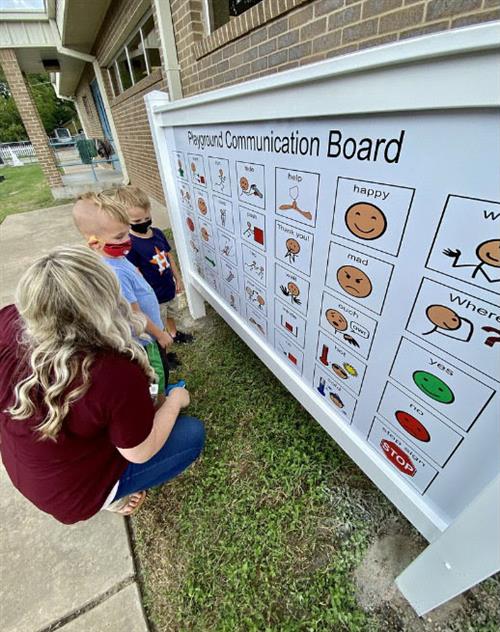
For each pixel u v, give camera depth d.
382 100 0.69
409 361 0.91
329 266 1.09
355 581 1.21
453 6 1.25
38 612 1.20
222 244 1.89
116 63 6.76
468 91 0.54
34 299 0.75
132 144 7.00
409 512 1.14
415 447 1.02
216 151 1.54
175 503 1.52
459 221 0.66
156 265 2.14
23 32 6.91
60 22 6.34
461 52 0.53
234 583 1.25
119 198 1.88
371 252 0.90
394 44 0.61
